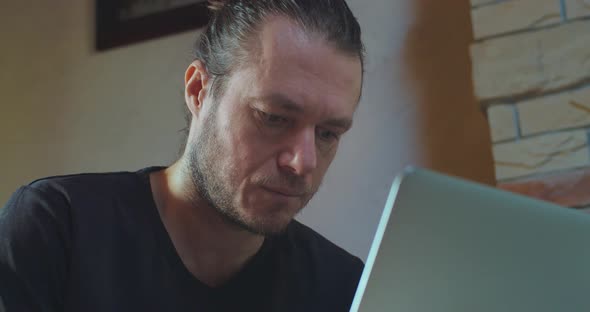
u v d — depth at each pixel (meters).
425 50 1.86
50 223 0.97
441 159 1.77
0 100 2.46
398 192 0.64
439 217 0.66
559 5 1.59
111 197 1.04
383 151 1.85
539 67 1.59
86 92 2.32
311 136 0.93
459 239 0.67
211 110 1.00
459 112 1.78
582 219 0.73
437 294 0.66
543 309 0.71
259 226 0.95
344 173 1.88
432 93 1.82
